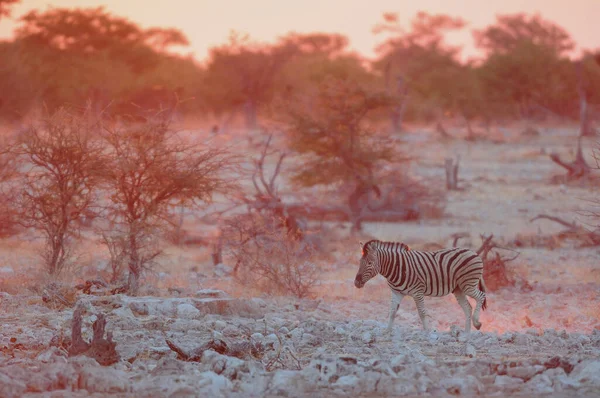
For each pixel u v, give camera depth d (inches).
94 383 312.5
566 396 303.7
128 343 428.5
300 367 367.6
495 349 431.2
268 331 486.3
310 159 1412.4
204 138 738.8
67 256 716.0
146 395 301.7
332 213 1424.7
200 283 750.5
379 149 1378.0
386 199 1444.4
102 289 639.8
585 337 473.4
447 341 461.4
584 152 2449.6
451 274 514.6
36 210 735.1
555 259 1020.5
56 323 487.5
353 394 307.3
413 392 309.0
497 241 1175.6
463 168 2187.5
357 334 479.5
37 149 703.7
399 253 512.4
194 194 697.0
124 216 698.2
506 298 731.4
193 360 386.9
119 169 686.5
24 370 323.0
